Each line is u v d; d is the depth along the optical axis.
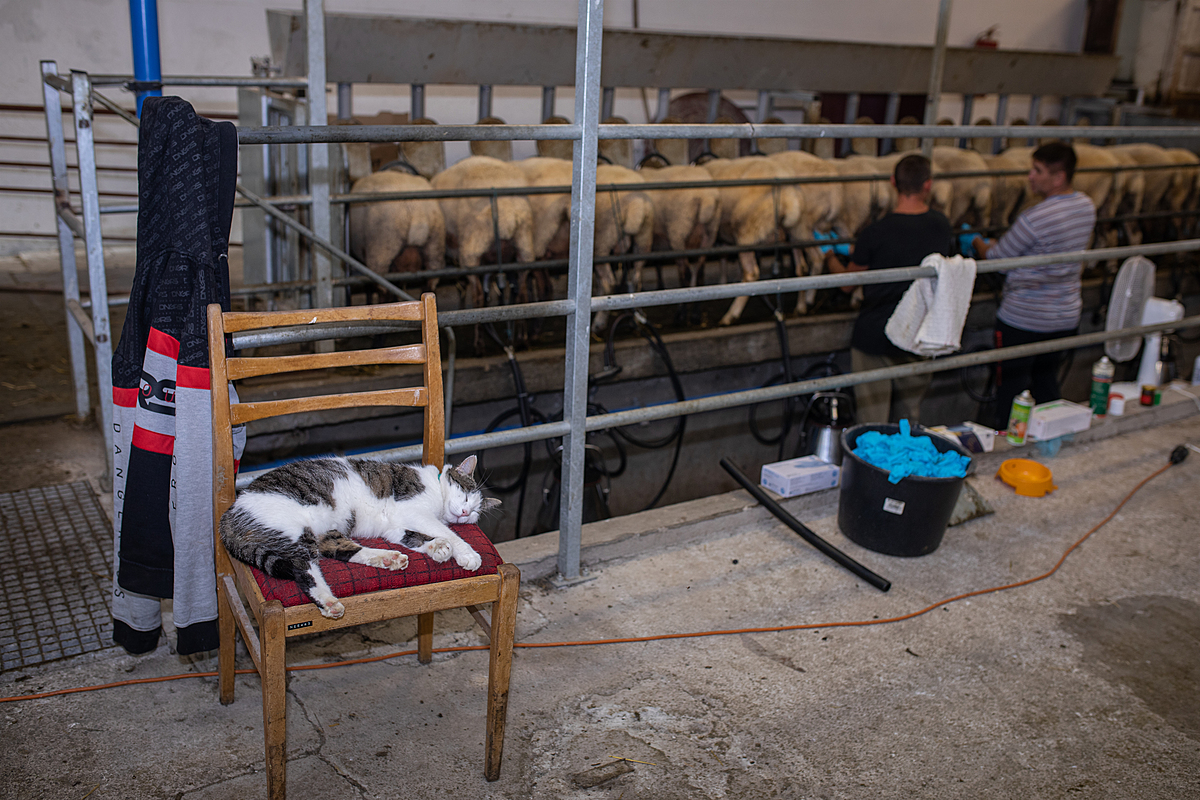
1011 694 2.39
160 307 1.92
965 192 5.77
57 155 3.51
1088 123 9.23
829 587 2.90
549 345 4.61
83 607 2.56
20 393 4.41
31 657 2.30
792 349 5.27
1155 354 4.70
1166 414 4.56
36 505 3.20
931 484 2.95
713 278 6.01
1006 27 9.72
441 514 1.95
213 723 2.10
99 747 2.00
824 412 4.12
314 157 3.62
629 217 4.48
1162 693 2.43
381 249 4.08
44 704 2.13
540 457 4.98
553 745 2.10
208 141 1.85
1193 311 7.54
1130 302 4.36
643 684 2.35
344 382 3.90
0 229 6.86
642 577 2.91
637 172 4.93
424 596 1.70
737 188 4.96
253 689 2.23
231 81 3.45
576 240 2.51
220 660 2.10
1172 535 3.37
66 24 6.51
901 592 2.88
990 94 8.20
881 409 4.36
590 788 1.97
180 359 1.89
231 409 1.83
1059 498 3.64
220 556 1.90
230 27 6.85
